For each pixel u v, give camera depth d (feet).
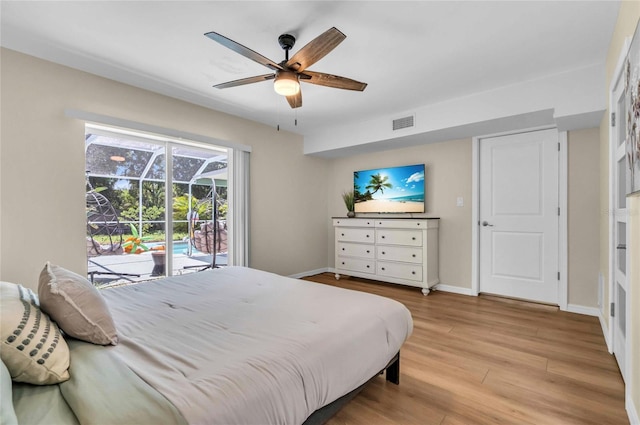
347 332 4.61
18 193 7.98
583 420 4.99
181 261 12.28
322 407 4.12
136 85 9.99
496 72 9.00
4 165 7.79
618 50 6.50
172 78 9.51
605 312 8.32
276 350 3.81
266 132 14.29
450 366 6.73
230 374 3.24
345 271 15.40
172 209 11.98
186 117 11.39
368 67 8.73
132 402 2.76
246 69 8.95
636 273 4.87
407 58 8.23
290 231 15.46
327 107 12.00
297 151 15.83
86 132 9.93
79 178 8.96
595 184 10.02
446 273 13.35
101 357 3.58
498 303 11.38
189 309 5.41
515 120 10.34
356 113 12.71
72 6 6.18
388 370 6.09
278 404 3.26
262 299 6.00
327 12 6.39
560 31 6.98
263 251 14.17
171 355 3.66
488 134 12.14
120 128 9.86
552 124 10.73
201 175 12.93
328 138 15.03
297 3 6.11
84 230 9.08
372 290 13.35
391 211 14.84
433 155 13.70
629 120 5.07
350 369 4.37
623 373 6.21
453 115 11.11
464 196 12.84
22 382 3.14
